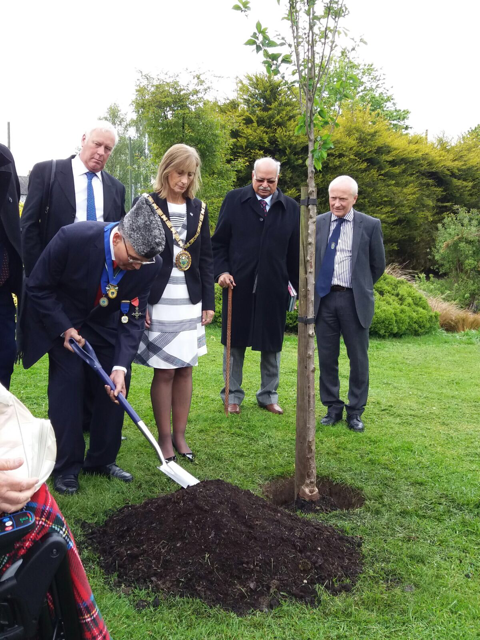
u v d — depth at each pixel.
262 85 16.17
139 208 2.64
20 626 1.33
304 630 2.24
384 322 9.86
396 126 29.20
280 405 5.44
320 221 4.92
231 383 5.16
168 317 3.81
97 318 3.36
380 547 2.88
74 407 3.31
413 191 19.19
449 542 2.98
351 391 4.91
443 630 2.29
